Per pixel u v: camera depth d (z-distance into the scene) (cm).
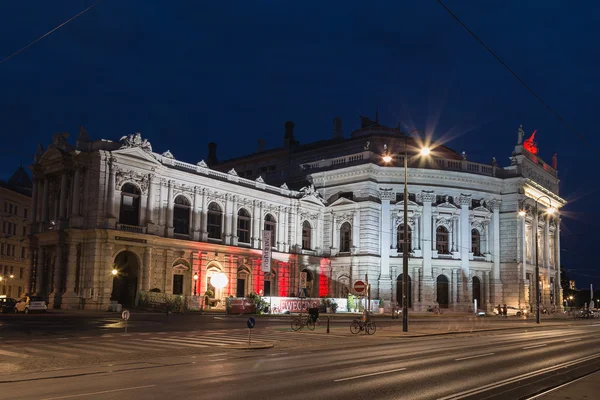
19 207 8956
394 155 7594
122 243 5231
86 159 5284
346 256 7375
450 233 7644
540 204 8750
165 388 1374
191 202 6059
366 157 7438
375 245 7262
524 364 1989
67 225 5369
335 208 7569
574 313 8456
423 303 7319
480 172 7888
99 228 5097
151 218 5550
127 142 5409
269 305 5691
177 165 5994
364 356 2170
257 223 6806
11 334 2856
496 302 7738
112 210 5219
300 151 9156
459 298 7500
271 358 2059
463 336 3462
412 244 7469
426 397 1320
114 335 2856
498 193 7962
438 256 7506
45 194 5719
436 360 2064
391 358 2108
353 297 6844
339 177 7650
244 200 6675
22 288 9000
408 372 1727
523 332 3994
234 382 1477
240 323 4012
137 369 1730
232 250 6366
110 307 4997
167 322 3947
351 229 7412
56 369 1727
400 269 7444
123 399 1226
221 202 6419
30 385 1421
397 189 7519
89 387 1387
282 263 7050
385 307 7094
